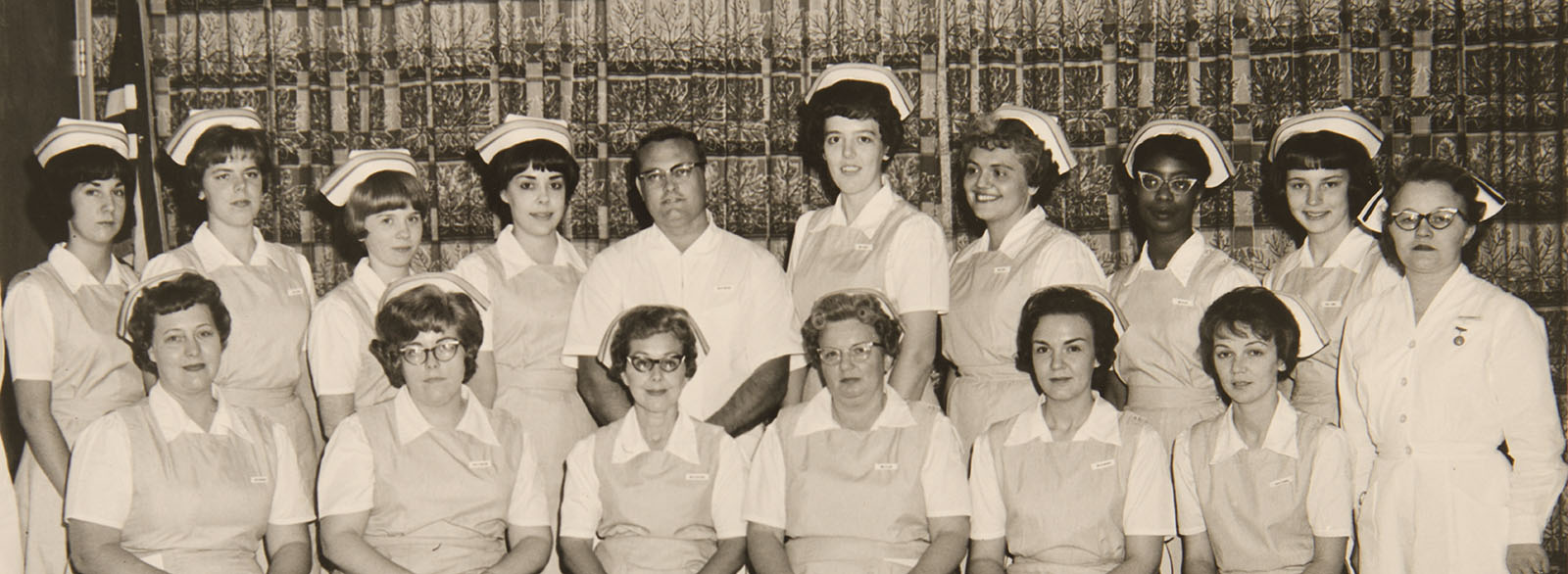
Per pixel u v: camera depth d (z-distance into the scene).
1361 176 2.94
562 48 3.49
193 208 3.57
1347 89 3.36
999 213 2.93
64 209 2.94
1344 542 2.58
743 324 2.86
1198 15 3.39
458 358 2.61
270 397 2.90
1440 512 2.54
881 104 2.92
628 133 3.48
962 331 2.97
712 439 2.68
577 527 2.63
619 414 2.81
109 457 2.52
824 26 3.45
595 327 2.85
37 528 2.87
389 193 2.94
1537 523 2.51
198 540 2.55
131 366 2.92
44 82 3.56
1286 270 3.02
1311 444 2.62
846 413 2.64
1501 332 2.54
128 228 3.52
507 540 2.73
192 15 3.57
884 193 2.96
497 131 2.99
